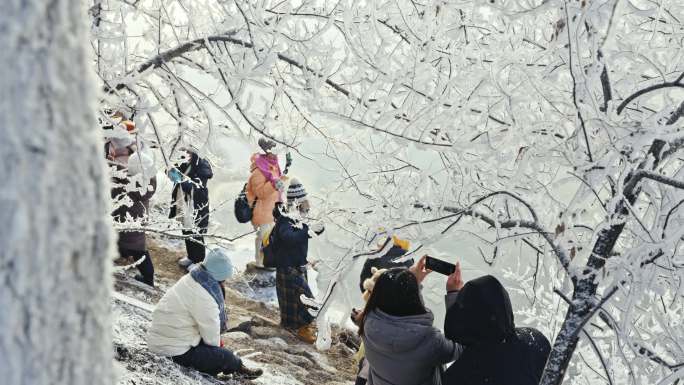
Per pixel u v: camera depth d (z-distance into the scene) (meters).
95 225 1.06
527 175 3.42
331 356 6.57
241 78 3.32
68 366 1.04
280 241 6.54
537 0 3.34
